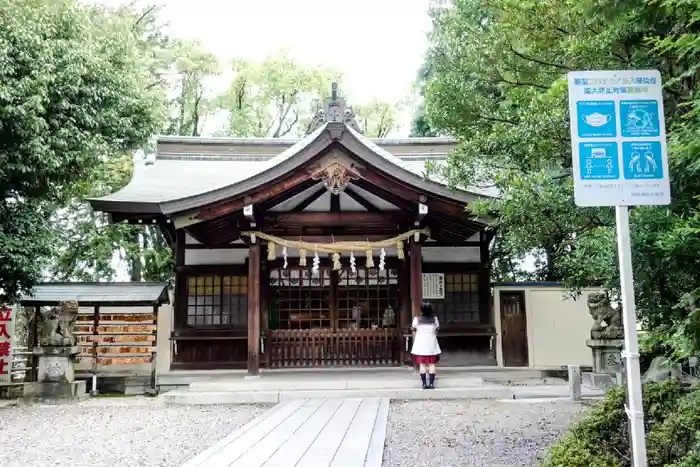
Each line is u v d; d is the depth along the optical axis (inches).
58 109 407.8
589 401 364.5
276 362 486.0
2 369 441.7
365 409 340.2
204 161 685.3
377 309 514.6
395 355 494.0
